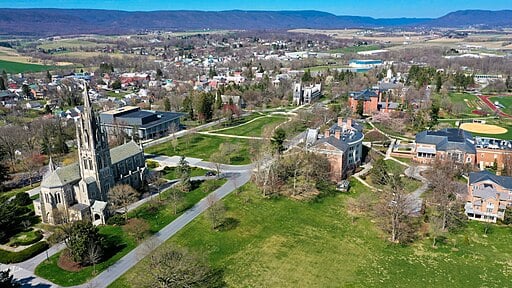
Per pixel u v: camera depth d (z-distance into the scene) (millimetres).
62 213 138625
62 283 106125
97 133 144125
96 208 139875
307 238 129750
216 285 105750
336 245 125562
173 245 118500
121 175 163125
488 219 139000
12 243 125250
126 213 143875
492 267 113625
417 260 117438
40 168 194125
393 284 106625
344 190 165500
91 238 114875
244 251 121875
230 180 177750
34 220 142500
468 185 151375
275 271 112000
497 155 187250
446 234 130875
